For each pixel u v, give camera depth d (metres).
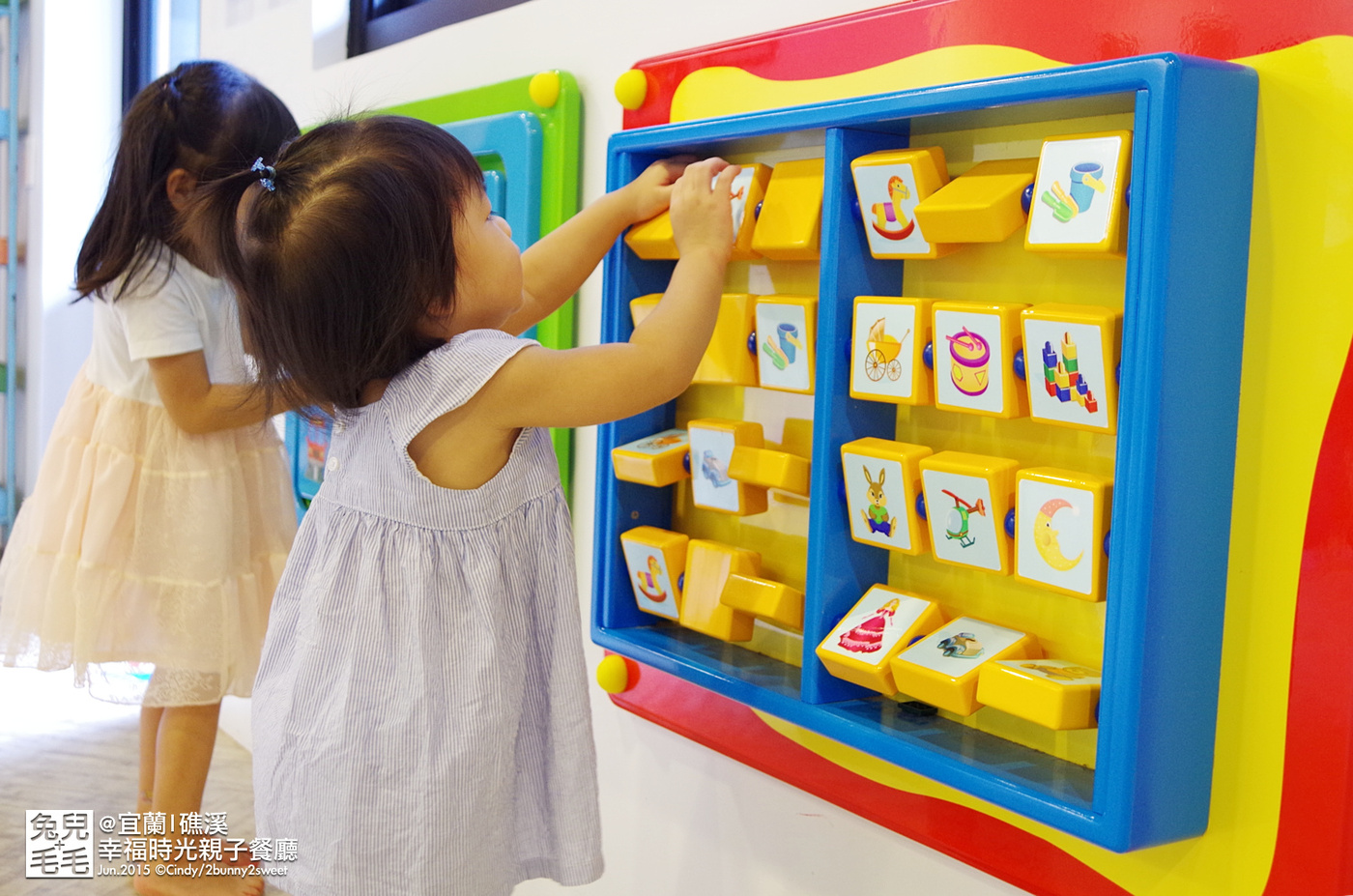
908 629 0.76
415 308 0.77
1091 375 0.63
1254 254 0.63
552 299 0.93
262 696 0.88
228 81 1.27
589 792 0.84
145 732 1.48
